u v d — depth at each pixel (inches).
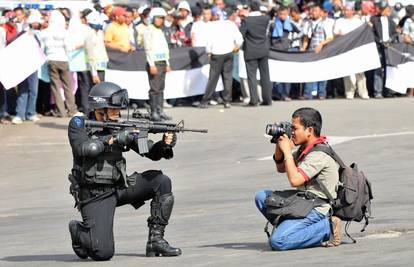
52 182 1856.5
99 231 980.6
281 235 959.0
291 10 2896.2
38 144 2234.3
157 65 2450.8
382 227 1095.6
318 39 2883.9
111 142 960.3
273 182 1670.8
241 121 2460.6
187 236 1161.4
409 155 1884.8
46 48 2485.2
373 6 3024.1
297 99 2923.2
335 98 2952.8
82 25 2519.7
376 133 2193.7
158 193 997.2
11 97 2501.2
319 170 962.7
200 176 1806.1
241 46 2723.9
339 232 973.8
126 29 2669.8
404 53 2947.8
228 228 1211.2
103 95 979.3
